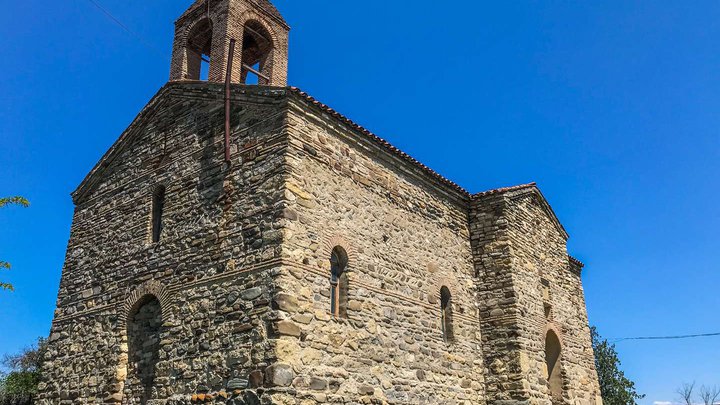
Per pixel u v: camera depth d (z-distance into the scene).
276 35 19.53
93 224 18.48
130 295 16.11
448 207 19.83
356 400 13.78
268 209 13.72
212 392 13.01
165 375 14.13
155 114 18.08
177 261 15.21
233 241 14.11
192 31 19.34
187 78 19.02
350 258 14.92
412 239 17.52
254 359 12.50
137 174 17.77
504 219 20.03
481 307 19.58
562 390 21.17
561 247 24.31
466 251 20.00
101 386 15.81
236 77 17.53
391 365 15.23
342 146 15.80
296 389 12.29
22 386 28.12
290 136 14.16
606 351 40.84
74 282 18.12
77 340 17.11
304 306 13.11
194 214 15.38
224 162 15.20
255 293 13.09
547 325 20.88
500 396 18.30
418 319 16.77
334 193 15.02
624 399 39.09
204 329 13.78
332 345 13.57
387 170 17.31
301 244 13.54
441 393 16.69
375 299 15.38
